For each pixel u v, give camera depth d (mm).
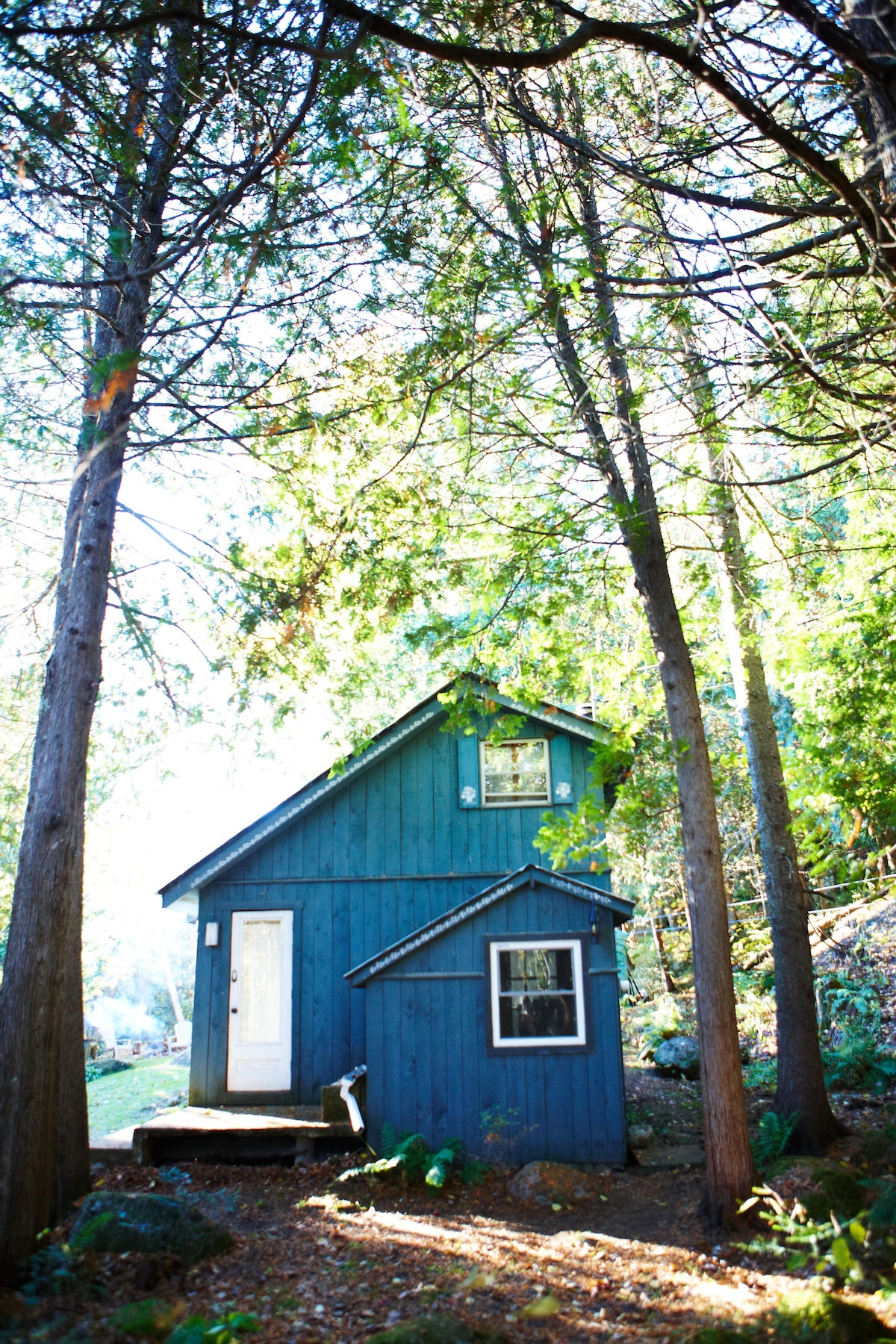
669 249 7496
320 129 6395
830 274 6262
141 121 6738
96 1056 27422
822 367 7285
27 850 7738
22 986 7293
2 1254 6605
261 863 14359
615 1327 6203
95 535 8852
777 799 11828
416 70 6449
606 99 7562
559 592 10891
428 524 10461
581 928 11938
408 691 23328
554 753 14500
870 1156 9781
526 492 10375
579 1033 11602
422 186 7148
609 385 9305
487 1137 11281
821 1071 10711
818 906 21062
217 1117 12297
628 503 9328
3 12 4891
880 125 4988
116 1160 11352
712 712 24312
